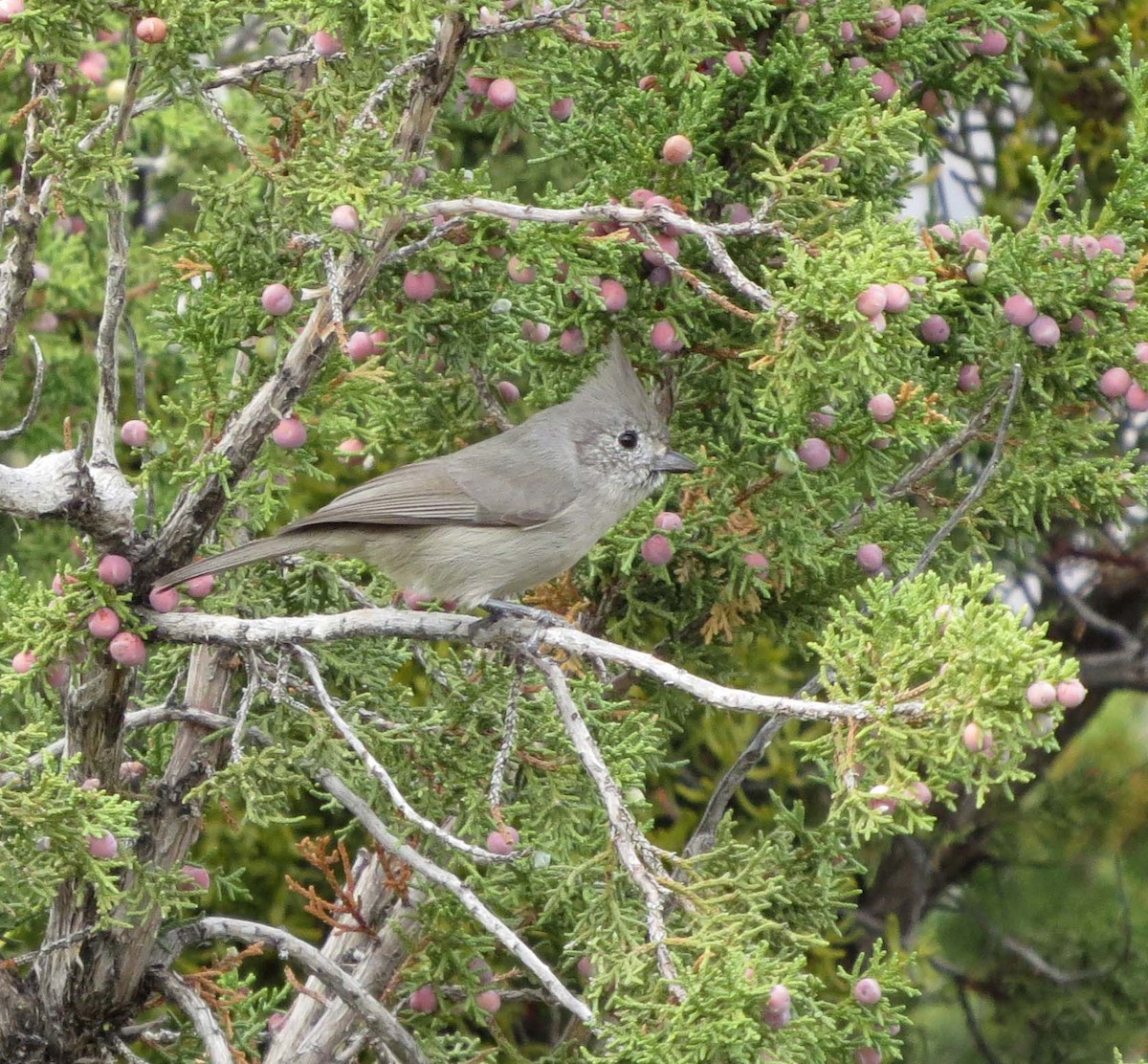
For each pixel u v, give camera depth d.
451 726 9.82
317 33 9.27
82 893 9.53
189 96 9.12
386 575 10.80
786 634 11.88
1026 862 17.61
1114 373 10.51
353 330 10.75
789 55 10.40
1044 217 10.98
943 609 7.84
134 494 8.99
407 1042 9.94
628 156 10.32
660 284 10.67
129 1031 10.06
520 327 10.84
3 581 9.61
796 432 9.96
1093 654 17.48
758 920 8.16
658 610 11.77
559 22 9.32
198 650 9.95
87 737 9.39
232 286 9.59
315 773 9.97
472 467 10.58
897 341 8.74
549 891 10.11
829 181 9.52
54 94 8.78
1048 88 16.11
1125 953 17.34
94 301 16.05
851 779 7.62
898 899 17.28
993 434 11.38
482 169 9.80
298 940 10.00
